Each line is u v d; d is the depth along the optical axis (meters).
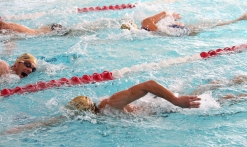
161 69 5.88
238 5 9.61
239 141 3.75
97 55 6.55
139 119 4.23
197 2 10.17
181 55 6.43
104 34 7.67
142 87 4.21
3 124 4.28
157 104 4.47
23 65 5.77
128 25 7.90
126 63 6.17
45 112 4.57
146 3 10.32
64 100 4.93
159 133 3.94
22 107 4.76
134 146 3.73
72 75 5.80
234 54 6.37
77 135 3.97
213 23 8.23
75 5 10.40
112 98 4.34
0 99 5.02
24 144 3.83
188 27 7.96
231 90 4.89
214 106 4.45
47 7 10.31
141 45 7.01
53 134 4.00
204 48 6.73
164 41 7.19
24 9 10.16
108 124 4.14
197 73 5.59
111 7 9.91
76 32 7.83
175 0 10.55
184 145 3.72
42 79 5.68
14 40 7.40
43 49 6.90
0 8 10.31
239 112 4.31
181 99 4.12
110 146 3.75
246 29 7.75
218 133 3.90
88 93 5.17
